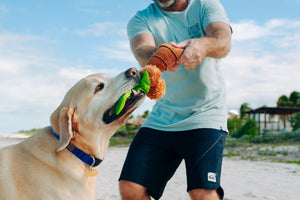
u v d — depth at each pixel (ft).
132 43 10.53
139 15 11.00
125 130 90.27
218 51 8.62
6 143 48.52
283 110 101.19
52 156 8.10
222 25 9.52
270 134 67.26
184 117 10.31
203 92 10.18
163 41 10.71
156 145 10.15
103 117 8.64
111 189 19.34
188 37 10.50
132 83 8.45
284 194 18.69
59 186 7.91
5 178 7.65
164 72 10.52
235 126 91.35
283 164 32.42
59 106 8.63
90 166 8.50
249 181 22.70
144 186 9.75
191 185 9.22
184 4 10.56
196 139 9.64
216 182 9.18
